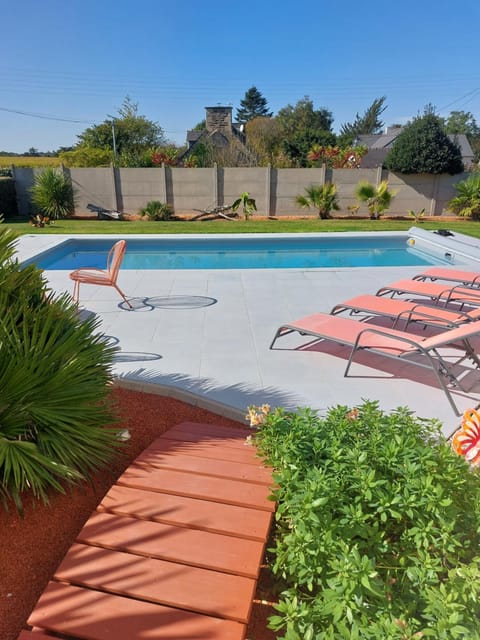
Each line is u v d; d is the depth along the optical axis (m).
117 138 31.34
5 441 1.98
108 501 1.91
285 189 17.14
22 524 2.02
